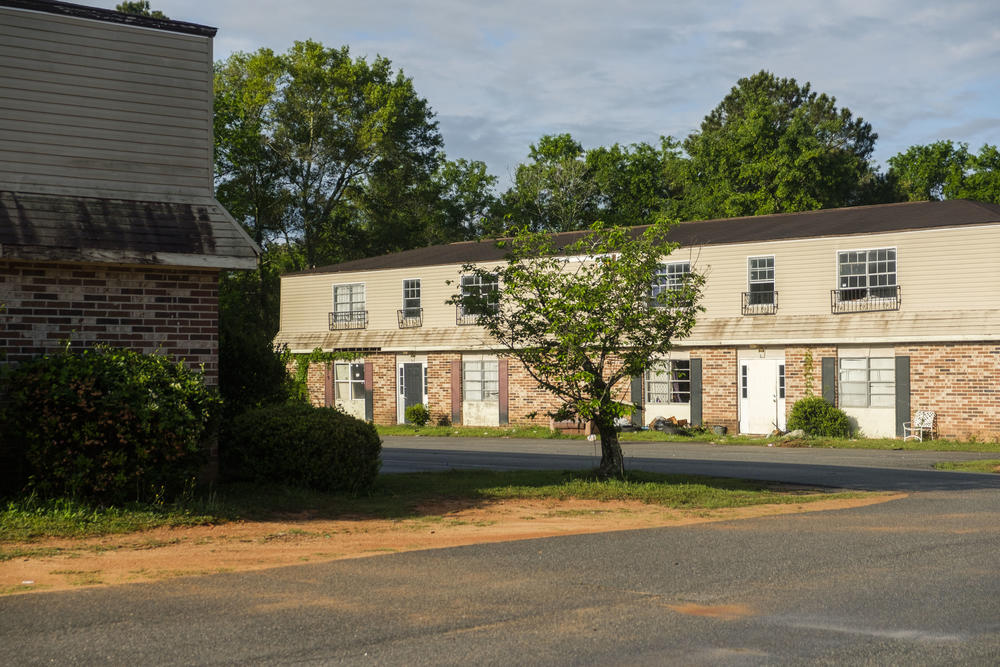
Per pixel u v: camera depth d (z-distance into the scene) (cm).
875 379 2992
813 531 1149
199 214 1382
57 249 1236
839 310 3066
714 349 3234
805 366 3088
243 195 5116
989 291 2834
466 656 619
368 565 921
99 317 1291
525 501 1438
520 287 1702
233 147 4872
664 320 1661
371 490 1479
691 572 891
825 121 7088
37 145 1298
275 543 1045
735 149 5253
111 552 970
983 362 2816
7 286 1235
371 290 4025
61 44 1325
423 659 613
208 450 1334
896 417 2948
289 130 5266
